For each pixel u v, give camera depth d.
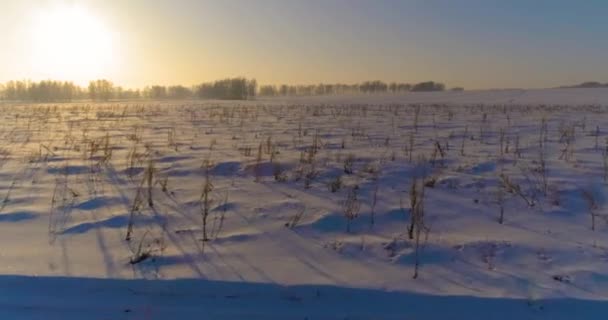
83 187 6.15
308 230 4.54
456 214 5.01
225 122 16.52
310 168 7.22
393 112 22.94
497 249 4.00
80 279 3.42
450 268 3.65
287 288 3.31
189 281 3.39
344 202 5.43
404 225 4.68
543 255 3.87
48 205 5.32
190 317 3.05
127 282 3.39
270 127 14.33
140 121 17.62
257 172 6.87
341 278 3.47
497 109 25.55
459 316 3.04
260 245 4.13
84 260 3.76
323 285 3.33
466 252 3.96
